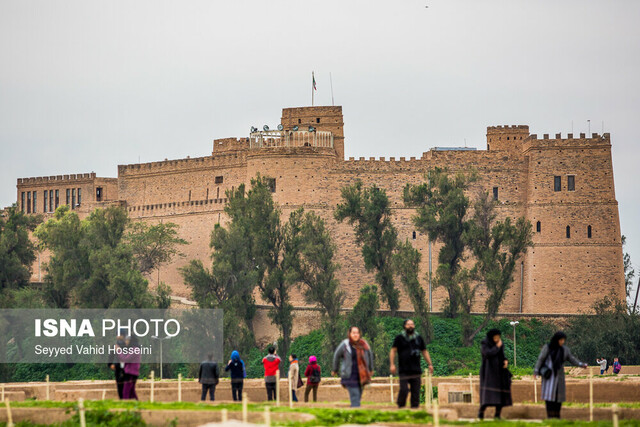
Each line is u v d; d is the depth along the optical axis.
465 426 68.00
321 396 109.88
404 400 75.56
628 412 80.38
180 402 82.69
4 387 114.25
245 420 69.88
